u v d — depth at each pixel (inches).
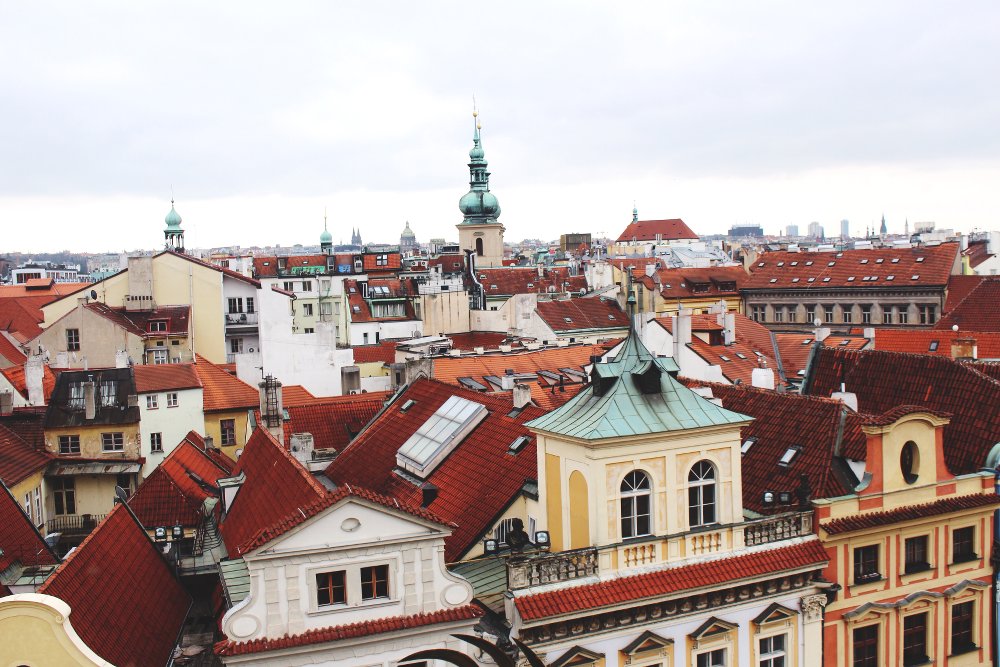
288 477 1510.8
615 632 1296.8
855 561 1466.5
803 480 1456.7
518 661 1237.1
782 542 1413.6
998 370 1939.0
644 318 3641.7
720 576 1344.7
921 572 1508.4
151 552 1547.7
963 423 1722.4
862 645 1482.5
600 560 1300.4
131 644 1266.0
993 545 1581.0
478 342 5093.5
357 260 7130.9
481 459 1772.9
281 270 6643.7
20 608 997.2
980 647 1567.4
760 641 1400.1
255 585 1155.3
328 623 1186.6
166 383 3078.2
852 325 5841.5
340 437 2600.9
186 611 1498.5
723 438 1385.3
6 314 5610.2
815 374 2145.7
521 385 1931.6
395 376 3408.0
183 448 2484.0
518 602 1243.2
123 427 2864.2
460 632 1238.9
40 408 2942.9
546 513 1448.1
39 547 1689.2
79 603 1208.8
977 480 1563.7
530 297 5236.2
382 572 1221.1
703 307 6240.2
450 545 1605.6
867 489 1465.3
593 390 1422.2
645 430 1322.6
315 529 1176.8
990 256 6471.5
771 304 6240.2
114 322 4057.6
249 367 3774.6
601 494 1305.4
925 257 5629.9
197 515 2134.6
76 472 2596.0
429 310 5334.6
